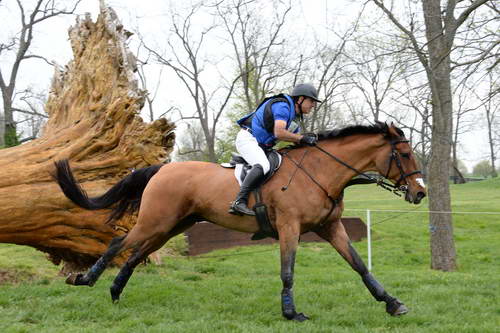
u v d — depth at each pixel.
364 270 4.86
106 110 7.50
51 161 7.18
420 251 11.83
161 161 7.64
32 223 6.94
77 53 8.34
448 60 9.19
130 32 8.62
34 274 7.60
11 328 4.26
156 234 5.14
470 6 8.40
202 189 5.05
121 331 4.18
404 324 4.51
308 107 5.09
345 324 4.55
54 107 8.91
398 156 4.86
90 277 5.12
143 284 6.41
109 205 5.56
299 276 7.65
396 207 19.30
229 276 7.98
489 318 4.64
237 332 4.17
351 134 4.96
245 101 24.19
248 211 4.70
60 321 4.60
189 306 5.30
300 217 4.75
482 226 15.04
